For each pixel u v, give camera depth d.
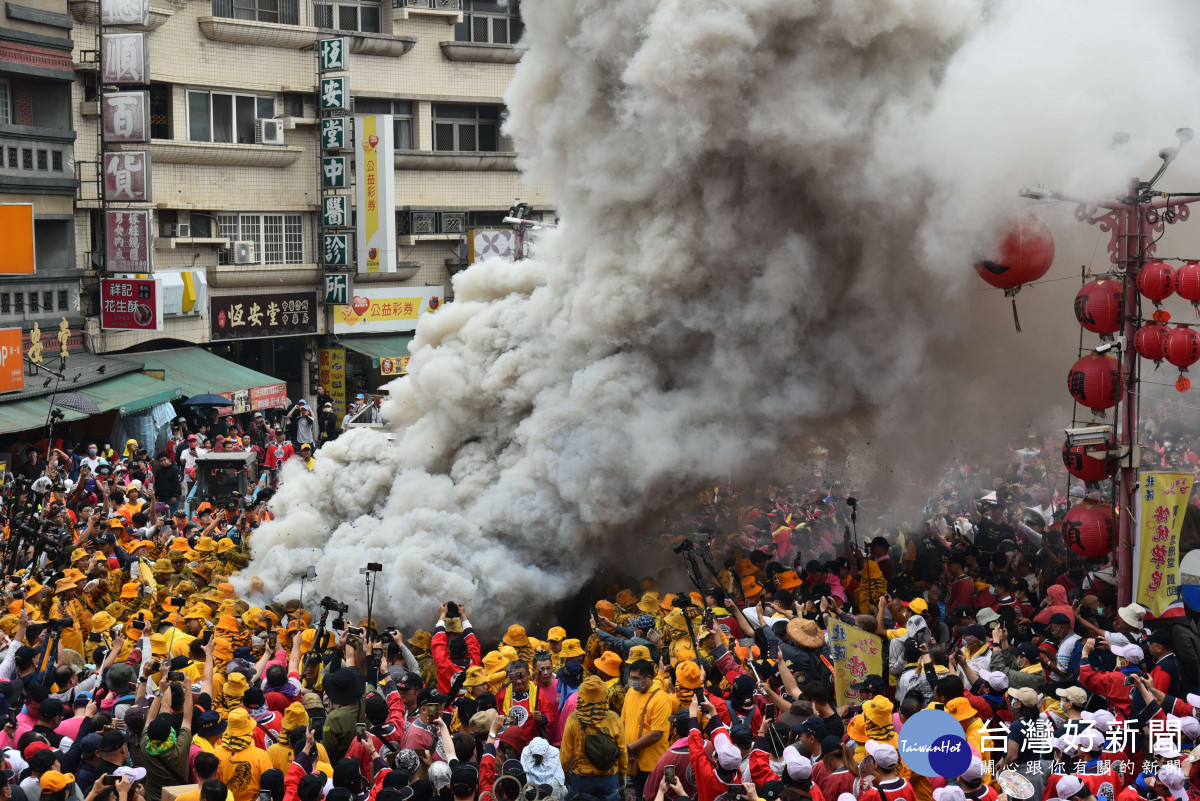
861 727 8.86
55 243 28.47
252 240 34.72
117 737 8.84
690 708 9.15
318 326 36.59
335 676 9.76
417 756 9.07
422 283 39.28
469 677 10.87
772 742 8.88
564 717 10.41
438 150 39.31
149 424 27.89
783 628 11.70
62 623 11.93
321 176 36.00
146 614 12.73
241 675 10.00
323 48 35.16
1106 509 12.71
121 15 28.19
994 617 12.20
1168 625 11.74
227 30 32.94
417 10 37.38
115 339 30.06
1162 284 11.84
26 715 10.05
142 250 28.53
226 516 18.92
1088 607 12.21
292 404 36.94
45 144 27.72
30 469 21.61
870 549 15.62
